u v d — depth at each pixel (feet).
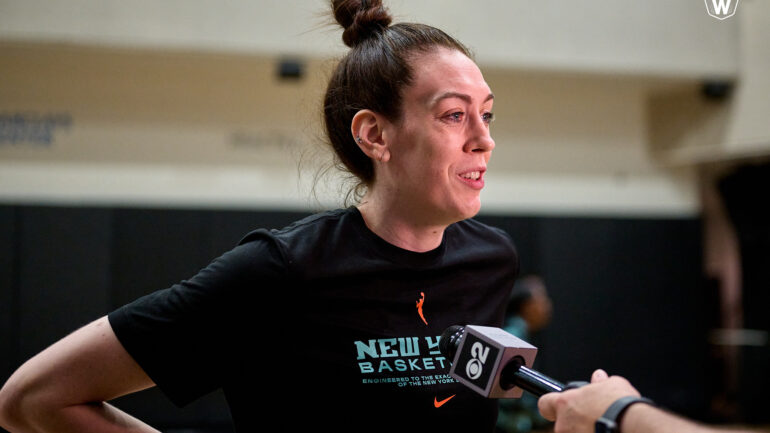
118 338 6.11
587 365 35.83
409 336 6.47
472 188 6.52
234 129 33.06
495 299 7.27
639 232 36.99
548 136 36.70
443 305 6.79
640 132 37.93
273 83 33.42
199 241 32.01
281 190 33.22
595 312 36.11
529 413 27.27
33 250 30.60
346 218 6.77
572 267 36.01
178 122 32.53
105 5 28.12
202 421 30.68
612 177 37.50
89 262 30.99
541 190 36.55
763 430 35.24
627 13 32.71
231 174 32.94
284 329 6.29
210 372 6.39
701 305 37.63
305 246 6.36
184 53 29.35
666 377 36.86
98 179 31.71
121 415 6.48
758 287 37.40
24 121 31.24
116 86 32.04
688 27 33.30
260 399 6.42
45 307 30.50
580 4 32.19
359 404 6.22
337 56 7.77
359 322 6.35
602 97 37.42
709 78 33.81
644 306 36.78
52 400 6.12
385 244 6.63
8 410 6.28
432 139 6.33
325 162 7.98
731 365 38.96
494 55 31.24
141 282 31.40
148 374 6.17
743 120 33.91
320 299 6.28
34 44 28.22
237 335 6.27
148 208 31.68
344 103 6.95
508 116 36.27
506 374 5.82
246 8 29.14
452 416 6.47
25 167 31.19
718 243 41.01
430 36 6.68
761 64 33.06
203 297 6.09
